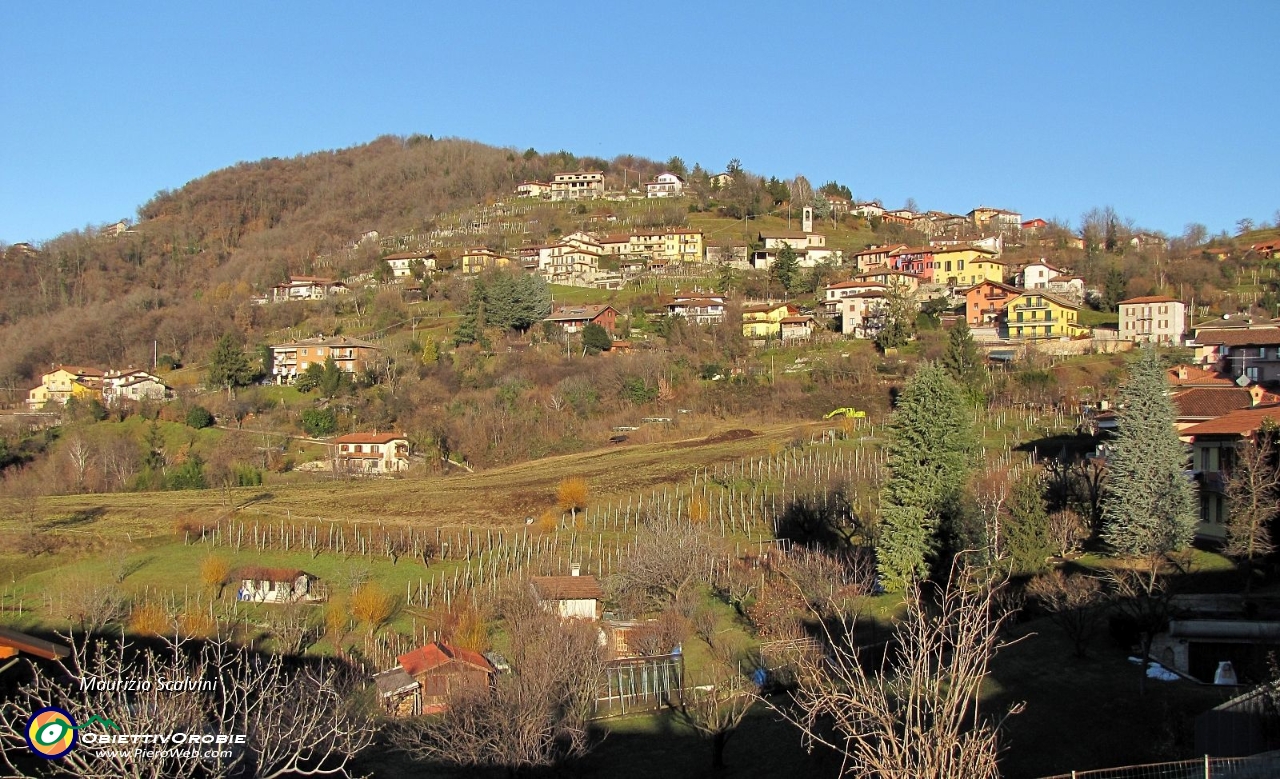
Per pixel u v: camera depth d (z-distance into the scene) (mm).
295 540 70062
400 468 97875
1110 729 28875
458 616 49656
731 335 123500
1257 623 32531
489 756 32562
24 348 152500
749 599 49969
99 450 98625
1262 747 24312
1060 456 68750
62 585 57875
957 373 99500
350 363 128625
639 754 35625
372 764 34438
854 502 63781
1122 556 46938
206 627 48625
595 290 160125
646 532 57656
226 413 111750
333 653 48844
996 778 18031
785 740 34500
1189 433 52312
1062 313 117000
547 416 103438
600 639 45531
